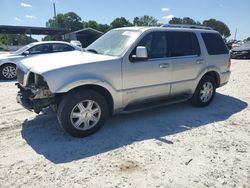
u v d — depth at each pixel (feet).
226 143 14.10
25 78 14.43
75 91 13.79
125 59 15.10
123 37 16.55
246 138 14.84
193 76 18.93
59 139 14.17
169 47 17.43
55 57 15.38
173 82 17.72
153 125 16.47
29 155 12.42
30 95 14.44
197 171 11.33
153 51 16.58
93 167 11.48
